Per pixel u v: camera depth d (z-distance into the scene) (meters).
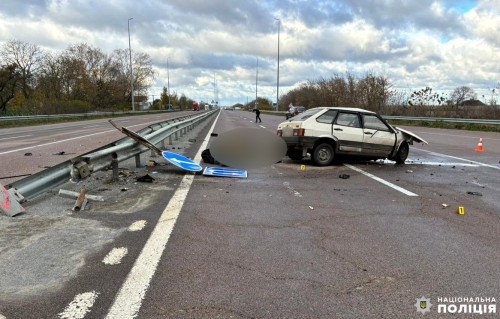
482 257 3.55
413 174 8.07
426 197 5.95
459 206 5.36
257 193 6.07
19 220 4.44
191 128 21.61
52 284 2.91
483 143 15.41
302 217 4.76
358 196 5.97
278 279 3.04
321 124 8.91
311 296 2.79
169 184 6.59
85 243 3.75
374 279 3.07
